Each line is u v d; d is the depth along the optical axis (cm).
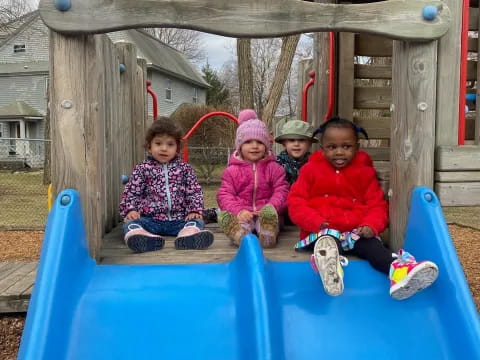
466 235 457
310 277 130
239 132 188
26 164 1148
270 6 128
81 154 130
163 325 113
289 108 1886
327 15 129
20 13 1370
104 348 108
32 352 100
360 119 254
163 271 131
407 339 114
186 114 934
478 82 150
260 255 122
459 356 111
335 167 153
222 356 107
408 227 137
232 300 120
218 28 127
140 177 180
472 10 173
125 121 232
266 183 186
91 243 134
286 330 114
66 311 113
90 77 131
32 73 1534
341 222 145
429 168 137
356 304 122
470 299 116
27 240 425
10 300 195
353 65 244
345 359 109
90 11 124
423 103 135
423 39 132
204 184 807
